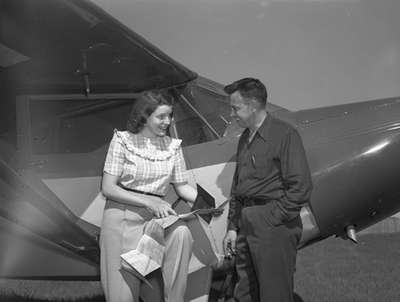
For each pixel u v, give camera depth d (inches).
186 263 155.2
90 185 180.5
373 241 355.6
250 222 156.9
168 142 159.6
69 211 178.1
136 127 156.9
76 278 186.1
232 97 159.8
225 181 182.4
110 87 195.9
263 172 158.1
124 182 155.3
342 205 182.2
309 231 183.8
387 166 181.2
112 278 152.5
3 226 179.9
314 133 188.2
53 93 192.2
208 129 194.4
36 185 178.1
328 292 231.1
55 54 185.5
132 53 187.3
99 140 189.9
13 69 188.4
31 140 187.0
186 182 162.9
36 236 179.9
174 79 200.5
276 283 156.1
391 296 224.8
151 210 152.8
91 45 182.5
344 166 181.8
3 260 183.8
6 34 177.2
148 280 154.3
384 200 184.4
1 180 162.6
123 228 153.5
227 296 182.4
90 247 174.9
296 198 153.6
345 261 293.0
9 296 229.3
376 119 187.5
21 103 189.5
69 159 184.4
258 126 159.6
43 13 167.5
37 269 184.9
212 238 166.2
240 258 163.8
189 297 168.4
